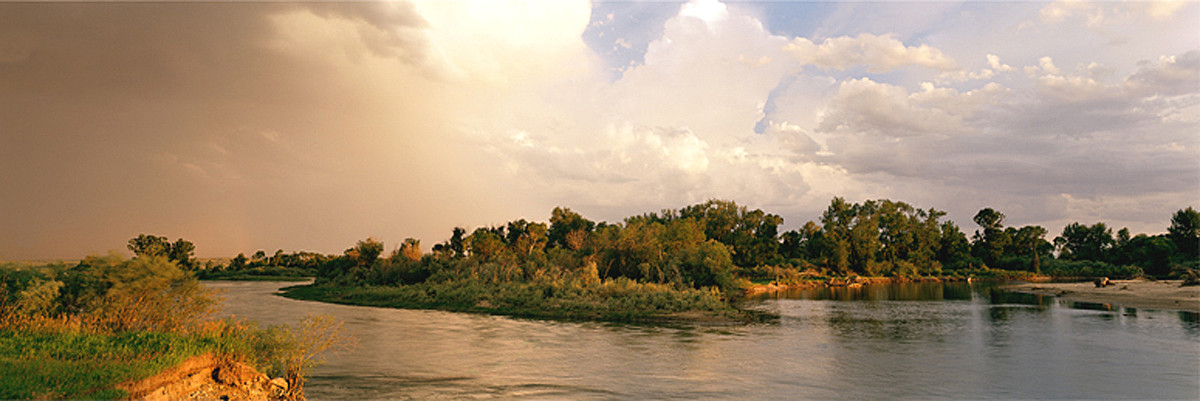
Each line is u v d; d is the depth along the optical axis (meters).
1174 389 18.72
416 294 54.84
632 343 28.36
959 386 19.00
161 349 12.55
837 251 120.94
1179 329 33.88
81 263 16.78
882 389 18.41
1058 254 165.75
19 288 15.62
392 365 21.48
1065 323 37.56
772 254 133.38
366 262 83.12
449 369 20.91
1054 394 17.98
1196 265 108.25
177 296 16.73
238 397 12.47
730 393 17.66
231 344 14.28
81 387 9.40
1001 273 127.25
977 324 37.50
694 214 143.12
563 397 16.88
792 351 26.00
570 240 81.25
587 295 49.12
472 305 48.47
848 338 30.58
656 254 72.19
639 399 16.78
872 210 136.88
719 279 71.31
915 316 43.16
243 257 143.12
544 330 33.75
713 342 28.86
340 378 18.94
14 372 9.66
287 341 16.03
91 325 15.02
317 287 74.12
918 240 140.00
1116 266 127.38
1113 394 18.06
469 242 91.81
